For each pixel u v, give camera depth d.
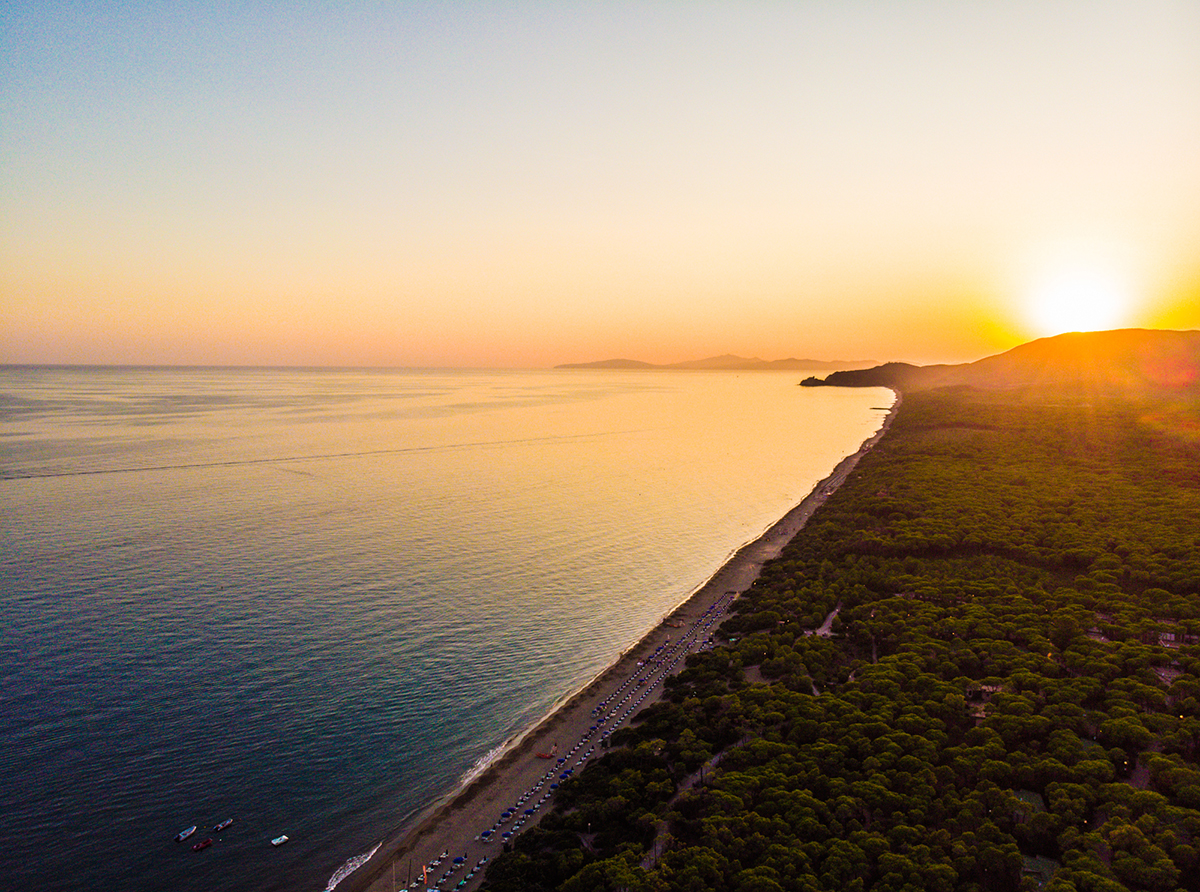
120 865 88.62
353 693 128.00
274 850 91.81
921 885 77.75
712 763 104.69
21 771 104.12
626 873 80.12
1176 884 76.81
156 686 127.75
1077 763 98.31
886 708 113.56
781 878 79.75
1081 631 140.75
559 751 112.19
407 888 85.06
